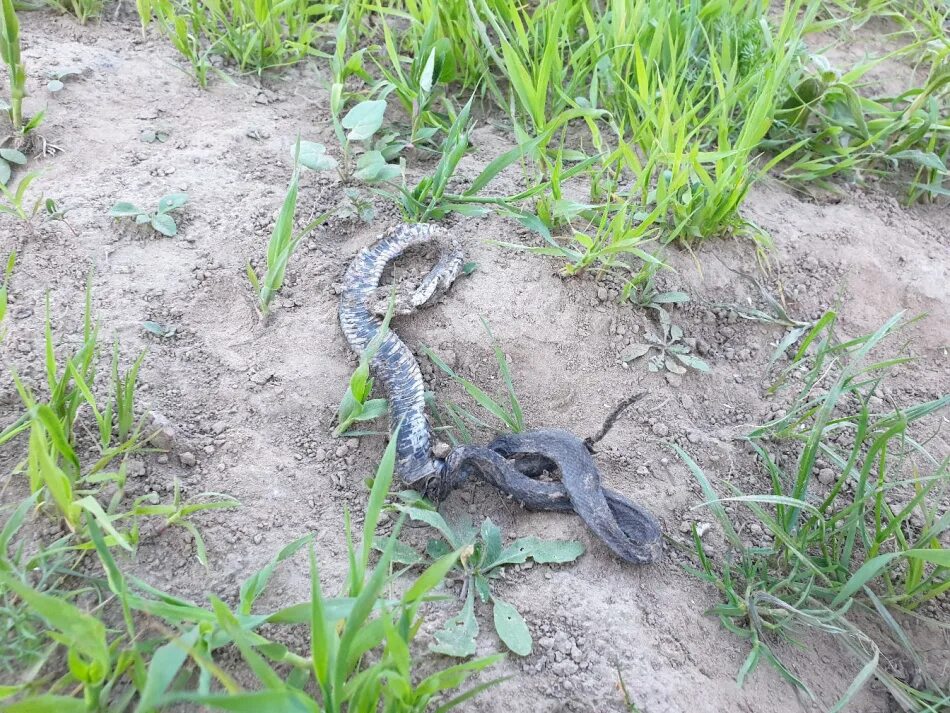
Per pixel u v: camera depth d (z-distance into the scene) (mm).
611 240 534
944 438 499
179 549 394
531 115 566
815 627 403
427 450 443
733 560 429
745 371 521
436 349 496
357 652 300
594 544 420
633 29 614
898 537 422
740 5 671
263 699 252
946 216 644
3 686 296
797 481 423
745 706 370
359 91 628
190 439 436
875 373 532
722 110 553
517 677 364
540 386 493
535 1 722
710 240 567
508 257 540
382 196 566
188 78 635
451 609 385
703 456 472
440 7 638
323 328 496
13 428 400
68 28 656
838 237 594
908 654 400
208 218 536
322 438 454
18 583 269
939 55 671
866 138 640
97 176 548
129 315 480
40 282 485
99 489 405
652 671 373
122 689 331
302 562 396
